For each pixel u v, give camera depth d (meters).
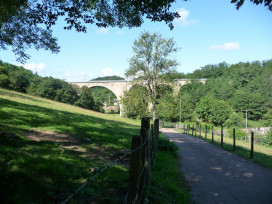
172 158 8.79
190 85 100.75
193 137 21.73
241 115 70.50
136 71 41.34
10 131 7.44
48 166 4.42
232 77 94.50
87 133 10.71
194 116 73.19
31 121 10.82
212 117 67.19
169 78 40.38
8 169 3.83
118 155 7.37
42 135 8.51
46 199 3.20
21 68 95.94
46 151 5.88
